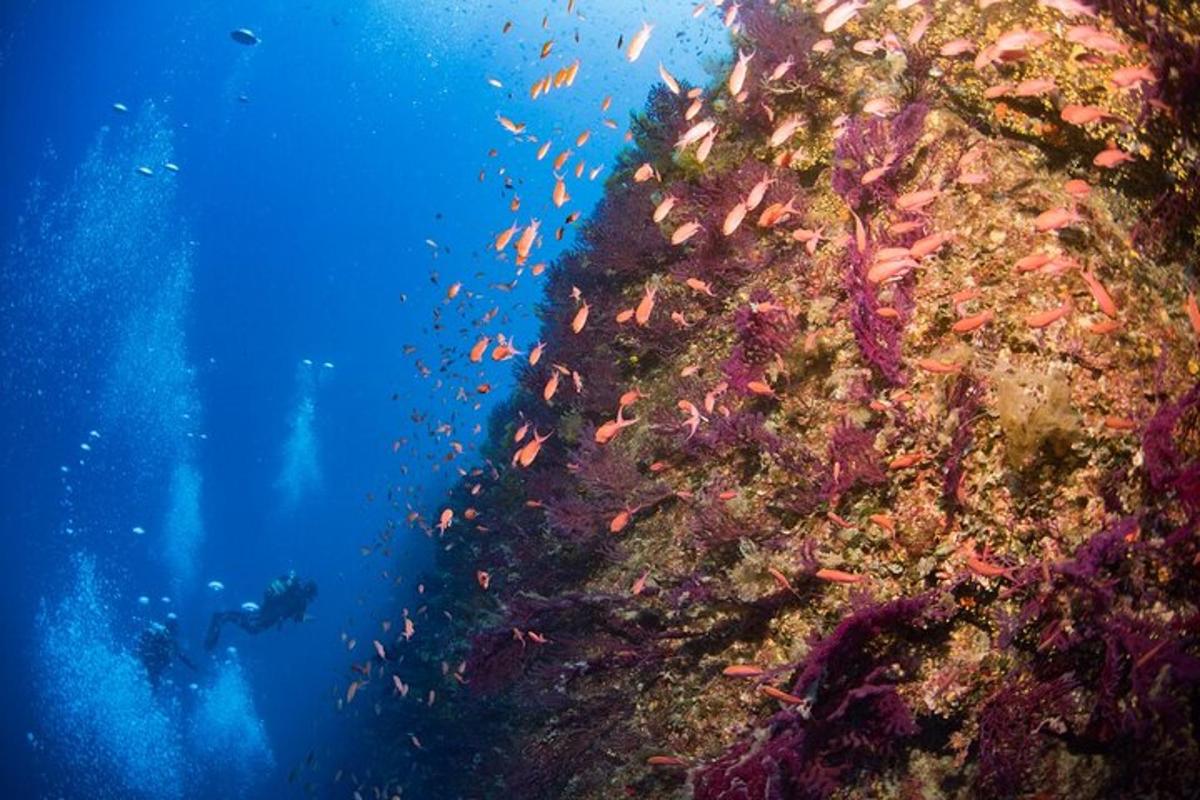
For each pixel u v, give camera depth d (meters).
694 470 5.36
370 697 14.00
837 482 3.99
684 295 6.20
